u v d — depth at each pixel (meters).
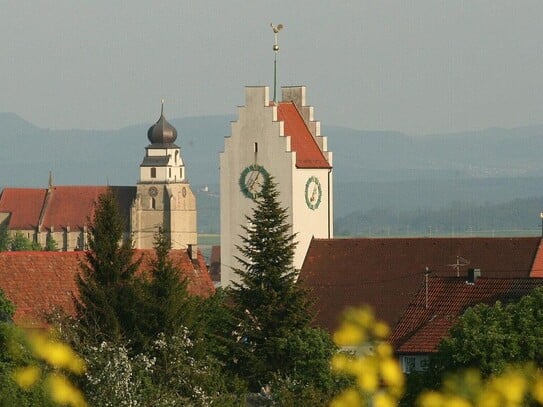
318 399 196.25
